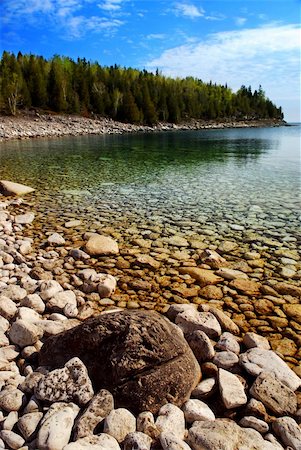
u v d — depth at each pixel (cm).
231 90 15062
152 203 1162
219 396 329
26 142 3797
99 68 10419
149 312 380
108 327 345
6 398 304
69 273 624
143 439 258
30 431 271
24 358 385
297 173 1853
